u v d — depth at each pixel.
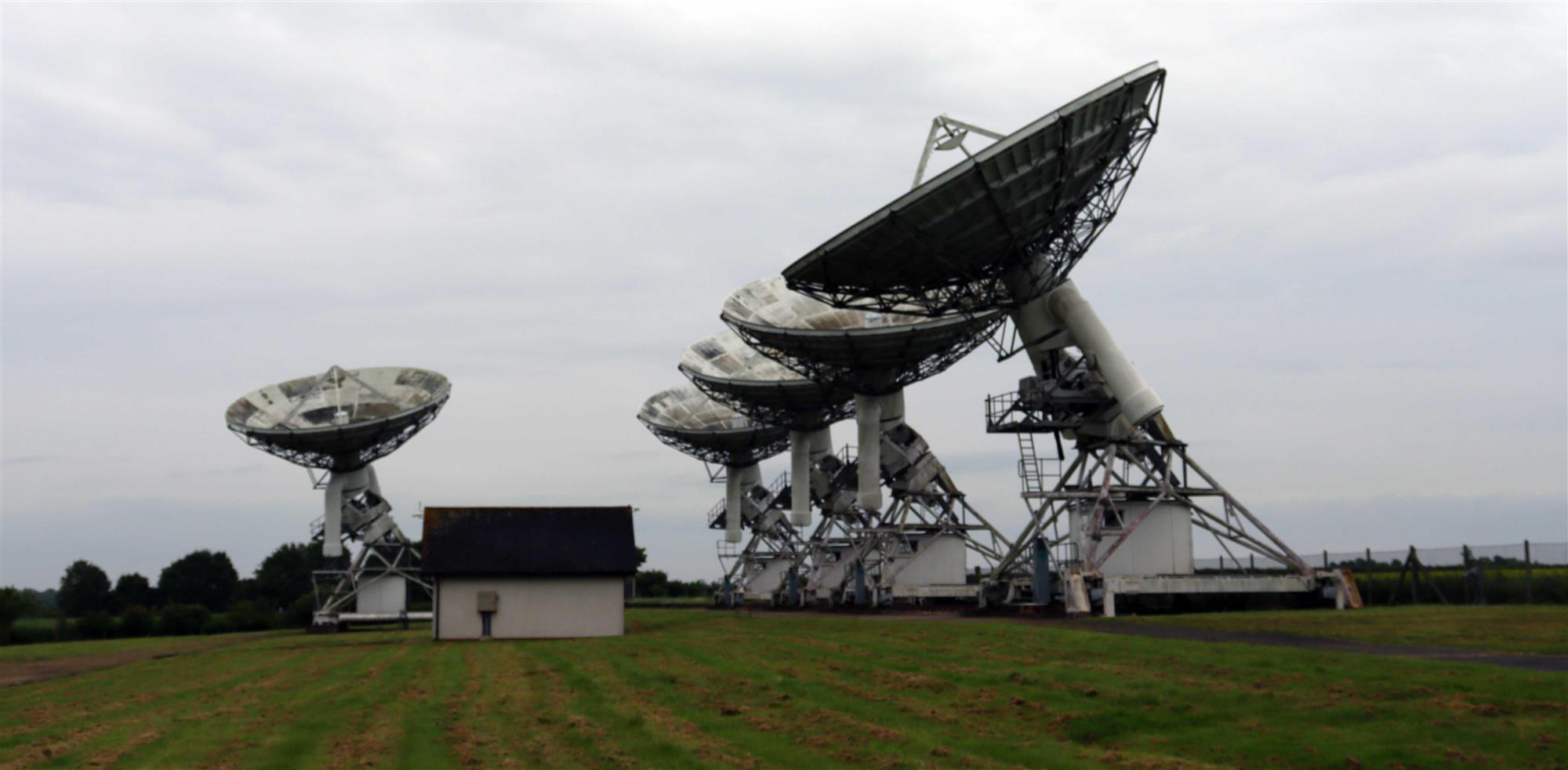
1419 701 24.02
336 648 64.38
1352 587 58.06
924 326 71.81
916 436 87.62
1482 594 57.66
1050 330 60.25
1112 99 48.56
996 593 68.06
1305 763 20.62
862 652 42.09
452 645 62.72
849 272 54.41
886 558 87.94
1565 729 21.08
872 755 23.27
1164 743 22.89
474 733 28.02
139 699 39.19
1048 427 61.47
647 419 119.94
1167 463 61.56
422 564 68.44
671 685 35.53
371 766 24.20
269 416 95.56
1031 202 51.59
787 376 94.06
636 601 159.38
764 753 24.11
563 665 44.41
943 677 32.62
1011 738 24.33
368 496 102.94
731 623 75.25
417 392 98.00
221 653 66.94
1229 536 61.16
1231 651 33.59
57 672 59.75
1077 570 58.94
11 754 27.23
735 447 119.50
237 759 25.42
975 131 54.31
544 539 70.75
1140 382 57.53
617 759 24.08
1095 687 28.61
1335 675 27.69
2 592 118.62
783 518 124.88
